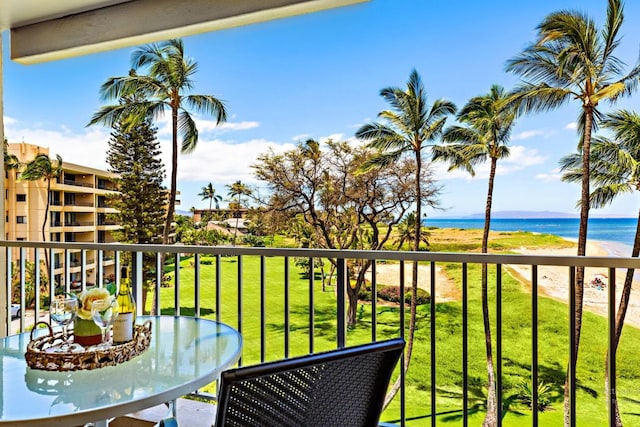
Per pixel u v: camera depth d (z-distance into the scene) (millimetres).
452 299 14219
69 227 16844
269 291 15883
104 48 3123
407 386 13797
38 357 1260
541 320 13586
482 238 16047
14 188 15914
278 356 13320
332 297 14969
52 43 3178
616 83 11992
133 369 1259
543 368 13164
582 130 12898
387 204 15500
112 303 1411
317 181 16188
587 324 13172
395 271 14570
